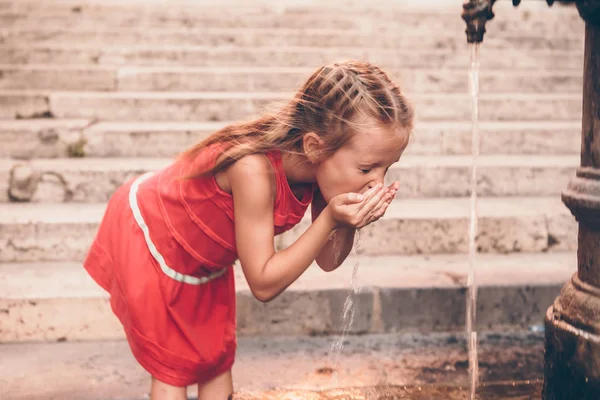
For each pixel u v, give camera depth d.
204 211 1.76
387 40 5.70
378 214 1.60
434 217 3.13
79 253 2.99
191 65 5.18
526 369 2.34
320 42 5.65
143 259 1.82
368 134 1.55
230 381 1.99
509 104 4.61
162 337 1.80
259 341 2.57
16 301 2.51
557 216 3.20
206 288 1.89
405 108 1.59
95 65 5.04
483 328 2.69
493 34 5.90
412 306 2.64
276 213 1.72
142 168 3.43
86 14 5.72
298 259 1.64
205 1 6.34
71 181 3.40
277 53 5.23
